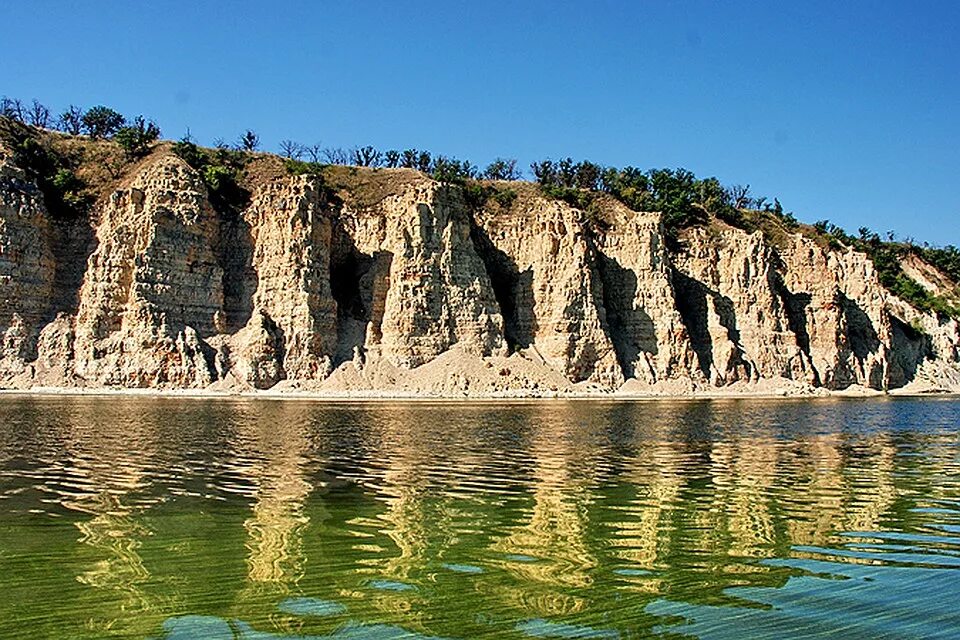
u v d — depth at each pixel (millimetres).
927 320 144125
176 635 12430
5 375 82938
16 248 86750
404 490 26172
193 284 91312
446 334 98312
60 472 28844
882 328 128250
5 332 85062
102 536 19062
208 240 94000
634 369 106938
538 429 50094
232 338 91562
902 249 173375
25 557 17062
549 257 107250
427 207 100500
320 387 89688
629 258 113125
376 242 103688
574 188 131375
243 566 16469
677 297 117438
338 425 50531
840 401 94375
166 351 86062
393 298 97625
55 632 12492
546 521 21344
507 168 142375
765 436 47375
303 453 35781
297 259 93875
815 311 124000
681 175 149125
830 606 14250
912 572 16531
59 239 92188
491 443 41344
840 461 35469
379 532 19797
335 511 22469
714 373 109938
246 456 34375
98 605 13859
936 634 12883
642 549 18266
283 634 12523
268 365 89500
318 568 16359
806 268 127062
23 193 89062
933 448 41406
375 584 15258
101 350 85500
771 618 13570
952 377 136125
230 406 66938
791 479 29594
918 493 26516
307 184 97000
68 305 89312
